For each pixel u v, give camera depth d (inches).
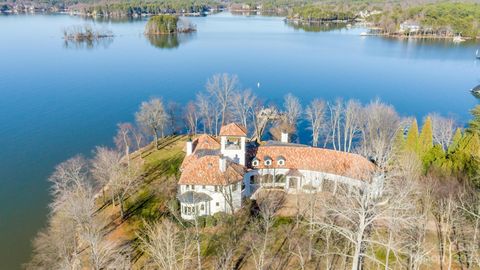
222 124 4434.1
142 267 2220.7
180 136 4488.2
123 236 2519.7
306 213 2620.6
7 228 2800.2
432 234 2269.9
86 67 7805.1
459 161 2561.5
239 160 2898.6
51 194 3198.8
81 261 2213.3
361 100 5753.0
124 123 4475.9
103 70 7573.8
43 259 2394.2
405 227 1975.9
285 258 2235.5
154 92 6112.2
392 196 1843.0
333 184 2869.1
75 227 2534.5
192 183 2642.7
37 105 5521.7
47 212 2984.7
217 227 2554.1
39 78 6909.5
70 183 3341.5
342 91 6225.4
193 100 5585.6
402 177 2261.3
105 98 5871.1
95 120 4970.5
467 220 2158.0
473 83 6904.5
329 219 2082.9
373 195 1798.7
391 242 1795.0
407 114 5246.1
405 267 2010.3
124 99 5812.0
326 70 7637.8
